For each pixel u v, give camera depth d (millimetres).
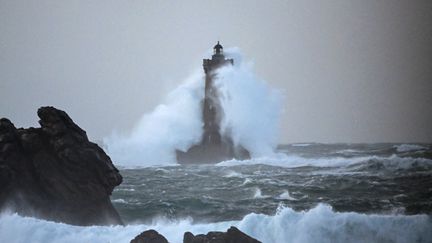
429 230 86000
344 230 88062
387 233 87875
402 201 126250
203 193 142625
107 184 101938
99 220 100250
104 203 101812
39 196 99188
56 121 102812
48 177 99750
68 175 99875
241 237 70500
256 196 137500
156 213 117688
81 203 99562
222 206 124125
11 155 99500
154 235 71812
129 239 86812
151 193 142375
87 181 100188
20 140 101500
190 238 71875
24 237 88188
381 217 89312
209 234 71125
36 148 101062
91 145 103750
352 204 123875
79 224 98312
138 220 113062
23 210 96438
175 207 122562
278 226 89125
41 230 89062
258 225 90438
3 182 97188
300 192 142000
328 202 126562
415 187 145250
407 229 87625
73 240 86875
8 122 103625
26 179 99312
